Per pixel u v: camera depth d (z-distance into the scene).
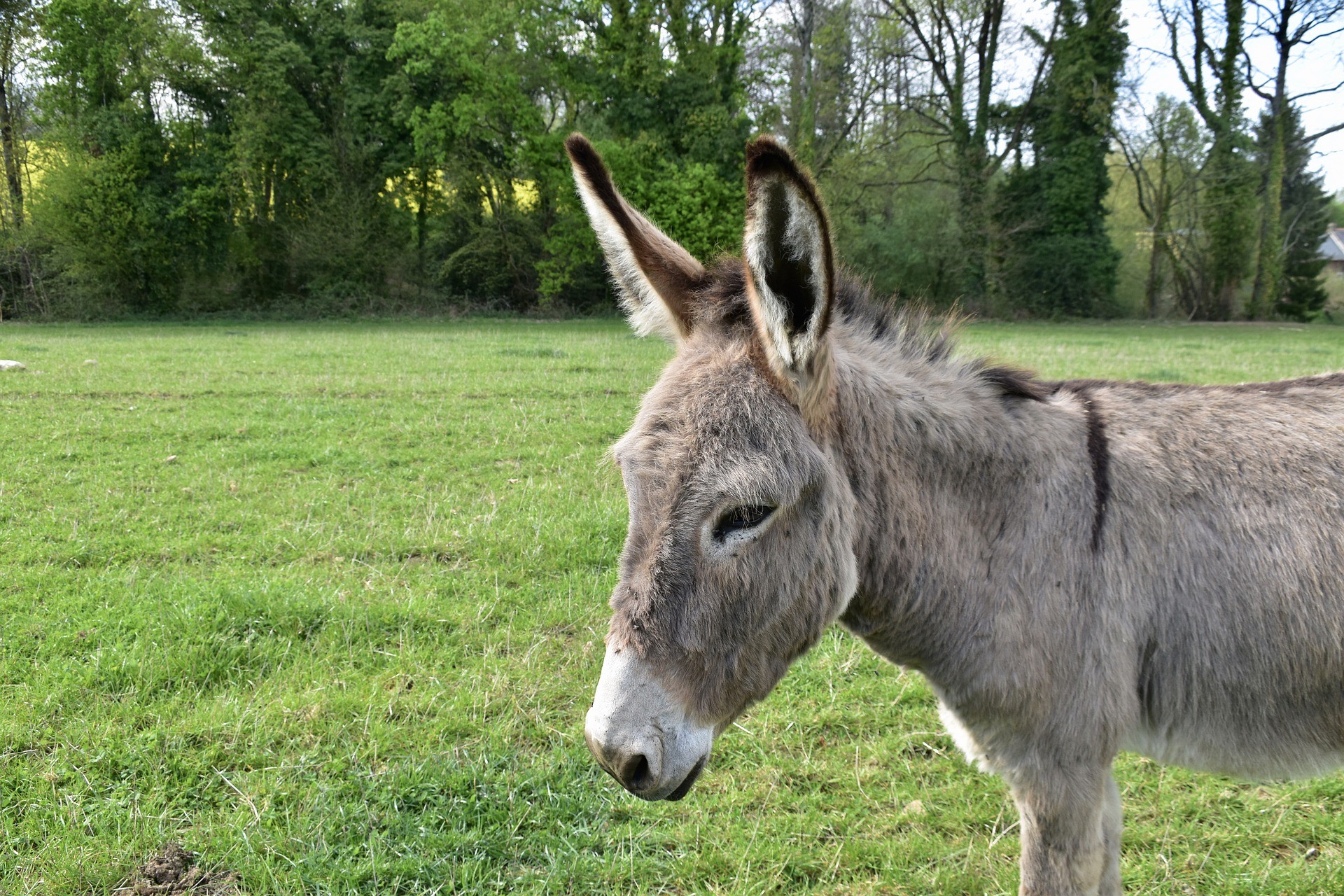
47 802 3.52
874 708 4.43
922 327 2.72
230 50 33.88
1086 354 20.33
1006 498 2.43
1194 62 41.03
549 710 4.30
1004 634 2.35
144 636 4.77
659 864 3.30
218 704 4.21
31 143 34.38
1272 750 2.43
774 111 35.41
